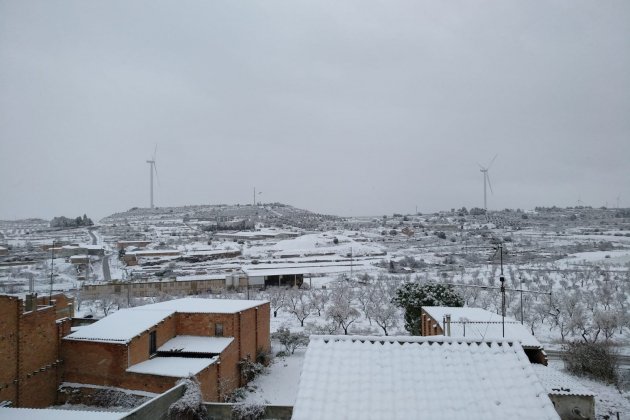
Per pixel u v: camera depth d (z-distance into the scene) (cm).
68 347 3130
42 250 14025
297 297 7144
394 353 1382
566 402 2420
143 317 3441
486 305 6209
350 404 1191
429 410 1161
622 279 7919
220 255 13512
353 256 13288
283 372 3850
